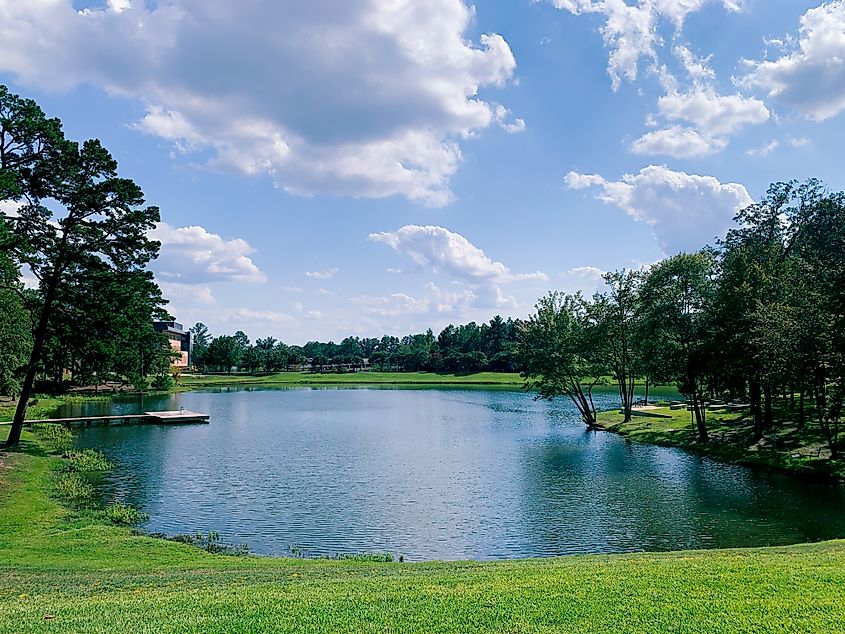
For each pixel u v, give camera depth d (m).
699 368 41.94
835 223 45.00
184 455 38.16
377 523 22.84
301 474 32.28
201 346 187.00
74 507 24.03
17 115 29.72
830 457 33.09
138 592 11.20
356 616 8.95
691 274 43.62
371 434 49.38
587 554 18.81
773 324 34.91
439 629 8.39
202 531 21.56
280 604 9.64
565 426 55.53
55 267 33.78
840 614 8.60
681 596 9.55
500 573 11.97
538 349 58.34
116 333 36.88
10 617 9.23
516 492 28.12
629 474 32.47
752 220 45.94
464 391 112.81
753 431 42.31
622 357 55.81
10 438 35.06
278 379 146.88
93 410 64.50
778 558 12.98
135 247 35.25
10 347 43.53
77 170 33.00
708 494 27.59
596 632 8.16
